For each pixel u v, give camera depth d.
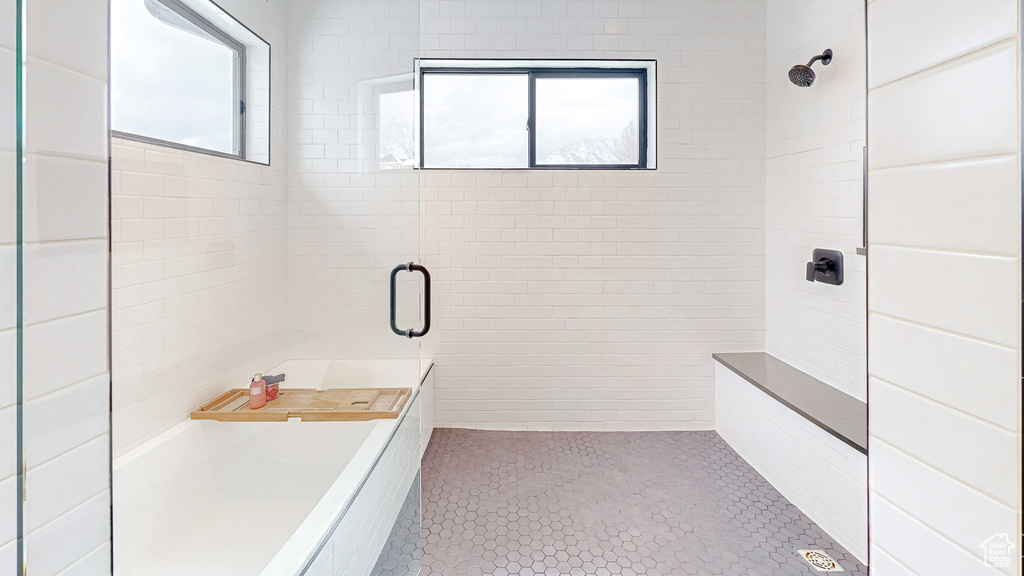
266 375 1.85
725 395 2.98
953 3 0.49
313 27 1.95
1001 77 0.44
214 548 1.55
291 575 1.29
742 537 2.03
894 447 0.58
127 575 1.42
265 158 1.90
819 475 2.09
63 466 0.65
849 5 2.28
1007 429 0.44
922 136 0.53
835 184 2.41
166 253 1.64
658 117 3.04
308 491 1.76
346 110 1.97
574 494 2.38
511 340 3.13
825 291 2.51
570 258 3.10
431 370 3.06
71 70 0.64
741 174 3.06
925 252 0.53
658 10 3.02
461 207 3.08
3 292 0.60
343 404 1.86
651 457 2.77
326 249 1.95
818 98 2.52
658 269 3.10
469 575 1.80
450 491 2.40
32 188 0.60
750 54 3.03
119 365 1.49
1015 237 0.43
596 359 3.13
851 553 1.91
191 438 1.67
